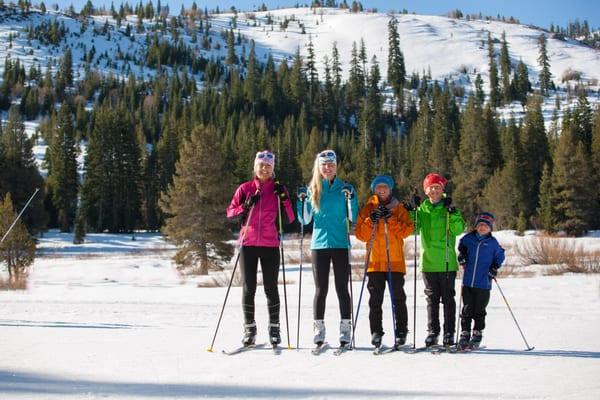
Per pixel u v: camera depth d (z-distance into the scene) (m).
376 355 5.43
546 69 165.00
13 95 137.25
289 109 128.38
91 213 66.31
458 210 5.78
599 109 67.81
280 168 72.31
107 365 4.95
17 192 49.69
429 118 94.75
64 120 69.31
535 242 23.03
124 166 67.44
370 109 117.06
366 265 5.86
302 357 5.33
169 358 5.29
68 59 148.88
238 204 5.98
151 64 183.00
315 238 5.83
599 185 47.41
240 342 6.18
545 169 48.12
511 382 4.30
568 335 6.48
